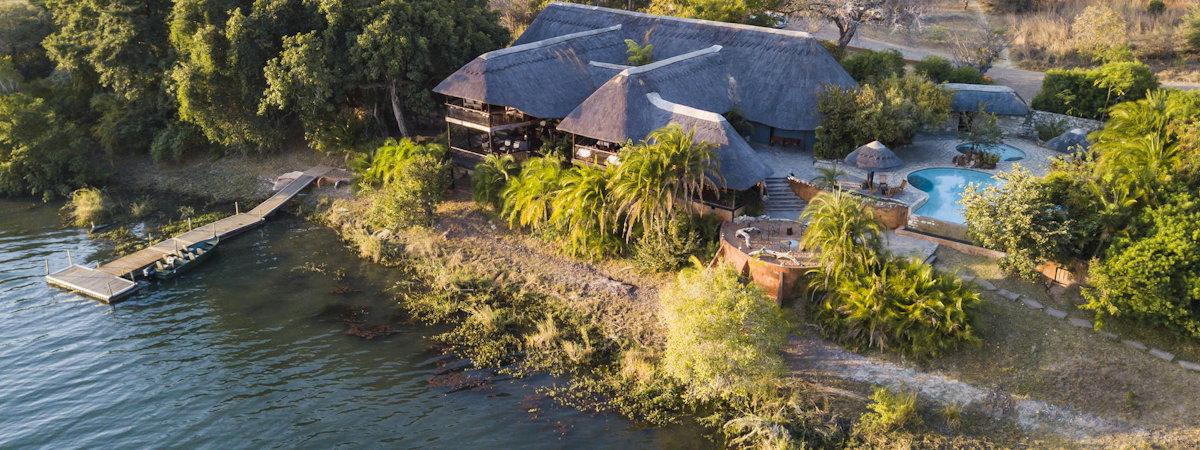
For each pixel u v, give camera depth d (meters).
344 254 42.53
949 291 30.27
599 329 34.41
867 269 31.38
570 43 50.09
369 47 46.69
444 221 44.44
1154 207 30.03
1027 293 32.25
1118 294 28.83
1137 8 75.00
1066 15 75.19
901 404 27.42
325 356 33.06
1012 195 31.17
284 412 29.48
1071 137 45.78
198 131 55.12
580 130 42.38
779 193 42.00
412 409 29.59
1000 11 80.88
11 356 32.91
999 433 27.06
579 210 38.31
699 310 28.47
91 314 36.34
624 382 30.84
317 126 50.66
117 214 48.72
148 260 40.88
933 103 46.50
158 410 29.66
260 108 47.66
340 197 49.22
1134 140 33.81
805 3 61.19
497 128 45.88
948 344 29.86
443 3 50.22
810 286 32.38
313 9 48.66
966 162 45.38
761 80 48.22
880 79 50.78
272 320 35.91
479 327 35.06
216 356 33.09
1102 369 28.56
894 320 30.45
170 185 52.91
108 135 54.25
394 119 54.84
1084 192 30.95
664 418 28.80
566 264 39.44
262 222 46.44
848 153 45.62
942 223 35.91
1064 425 27.03
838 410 28.53
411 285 38.88
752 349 27.67
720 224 38.06
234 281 39.47
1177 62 63.03
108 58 50.41
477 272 39.53
